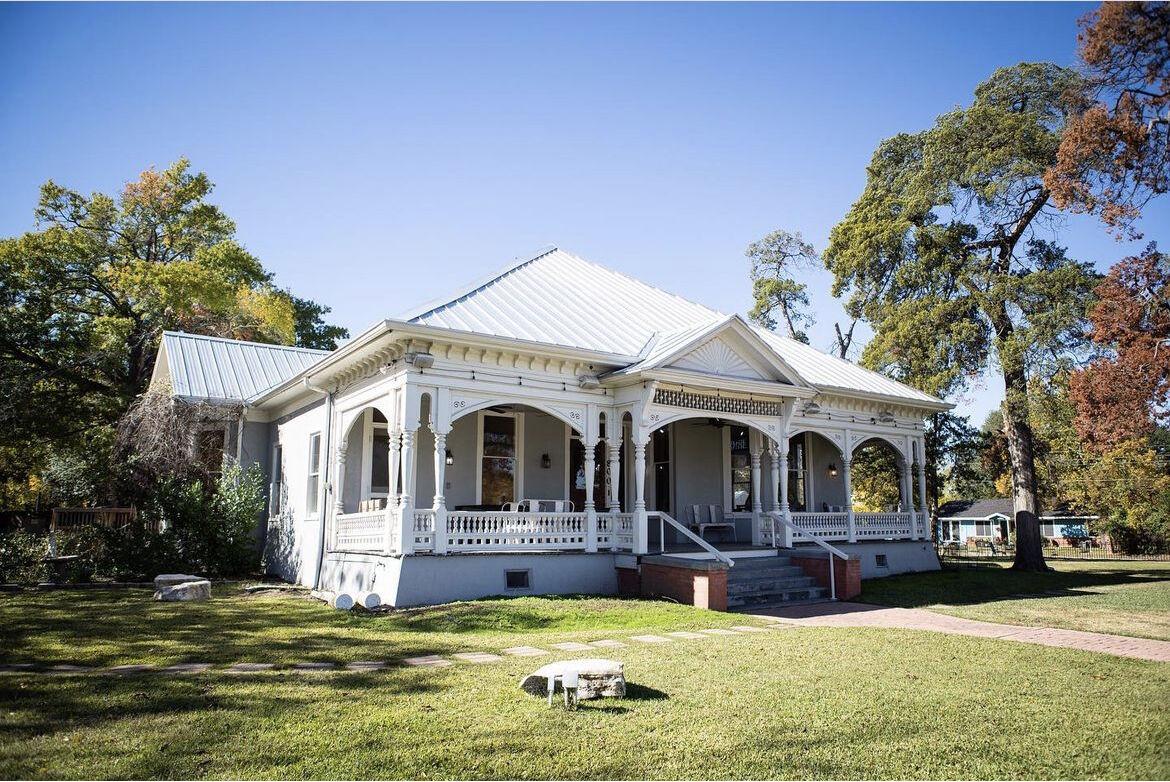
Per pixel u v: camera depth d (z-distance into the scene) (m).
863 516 22.77
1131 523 42.34
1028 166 24.69
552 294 19.19
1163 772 5.40
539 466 19.39
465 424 18.42
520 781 5.17
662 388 16.53
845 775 5.35
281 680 7.85
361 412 17.16
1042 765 5.55
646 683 7.82
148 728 6.14
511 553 15.24
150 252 37.81
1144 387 19.59
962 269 27.02
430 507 17.59
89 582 18.00
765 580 16.47
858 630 11.62
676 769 5.40
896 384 25.34
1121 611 14.52
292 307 44.84
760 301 46.00
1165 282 19.52
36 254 31.84
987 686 7.77
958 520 63.38
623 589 16.19
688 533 15.72
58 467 27.09
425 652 9.65
